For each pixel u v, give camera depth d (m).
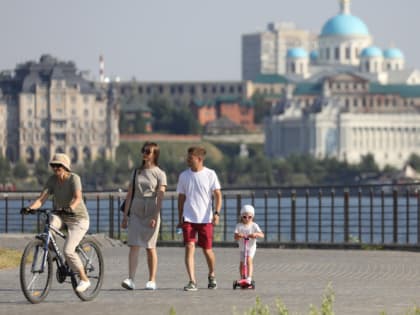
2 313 79.50
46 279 85.88
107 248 146.12
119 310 81.12
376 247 145.62
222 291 94.38
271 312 79.81
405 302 85.69
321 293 92.44
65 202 87.88
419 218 154.38
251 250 96.75
